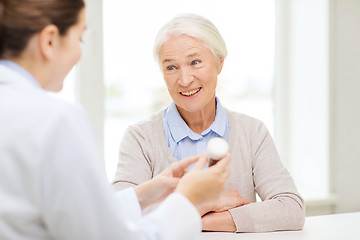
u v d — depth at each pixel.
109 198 0.57
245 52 2.35
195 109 1.27
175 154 1.35
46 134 0.55
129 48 2.13
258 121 1.42
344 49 2.16
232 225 1.16
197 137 1.34
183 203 0.67
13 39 0.61
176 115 1.35
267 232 1.17
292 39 2.39
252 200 1.35
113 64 2.12
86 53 2.02
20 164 0.54
